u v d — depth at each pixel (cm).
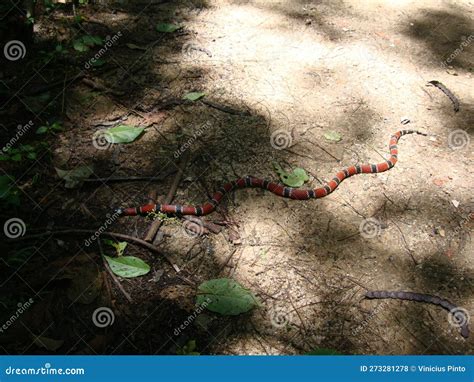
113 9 181
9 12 149
